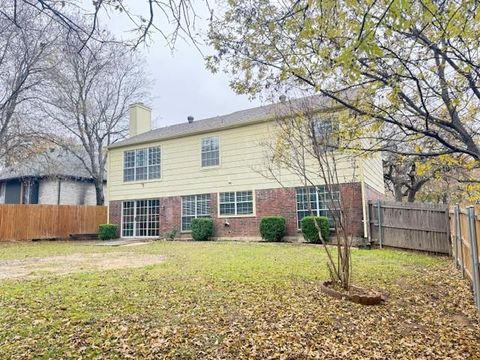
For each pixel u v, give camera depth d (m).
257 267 7.93
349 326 4.38
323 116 5.88
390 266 8.27
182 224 16.75
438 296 5.74
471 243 5.23
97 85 20.66
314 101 6.27
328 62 3.73
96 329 4.08
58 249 13.20
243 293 5.69
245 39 4.41
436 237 11.09
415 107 4.08
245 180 15.16
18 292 5.69
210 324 4.32
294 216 13.86
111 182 19.22
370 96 4.23
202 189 16.30
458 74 4.02
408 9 2.36
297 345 3.79
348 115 5.02
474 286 5.26
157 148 17.88
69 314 4.57
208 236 15.60
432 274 7.50
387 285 6.40
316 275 7.02
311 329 4.23
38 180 24.23
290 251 10.75
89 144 22.05
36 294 5.56
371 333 4.18
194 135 16.75
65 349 3.57
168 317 4.54
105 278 6.83
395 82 3.60
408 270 7.84
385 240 12.14
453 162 5.34
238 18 4.36
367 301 5.22
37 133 17.62
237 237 15.12
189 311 4.78
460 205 7.45
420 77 3.76
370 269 7.82
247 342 3.83
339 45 3.45
